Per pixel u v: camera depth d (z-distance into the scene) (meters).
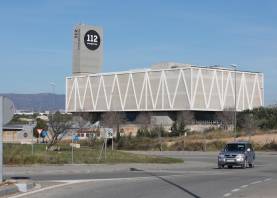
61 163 36.31
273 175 28.33
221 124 116.00
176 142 86.56
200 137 91.06
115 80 158.12
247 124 89.75
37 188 19.36
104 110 159.62
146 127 111.56
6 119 19.42
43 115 137.62
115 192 18.02
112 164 37.88
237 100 150.12
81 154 44.22
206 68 142.62
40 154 38.84
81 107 167.38
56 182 22.22
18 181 20.20
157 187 20.16
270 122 94.12
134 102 152.25
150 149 84.50
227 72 147.88
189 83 139.12
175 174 29.19
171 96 143.25
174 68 143.12
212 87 143.50
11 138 78.50
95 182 22.47
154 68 153.88
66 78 174.00
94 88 164.12
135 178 25.39
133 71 153.12
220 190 18.89
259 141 77.75
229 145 38.62
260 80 157.88
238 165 37.16
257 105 156.25
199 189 19.30
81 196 16.59
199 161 49.12
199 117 142.38
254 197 16.36
